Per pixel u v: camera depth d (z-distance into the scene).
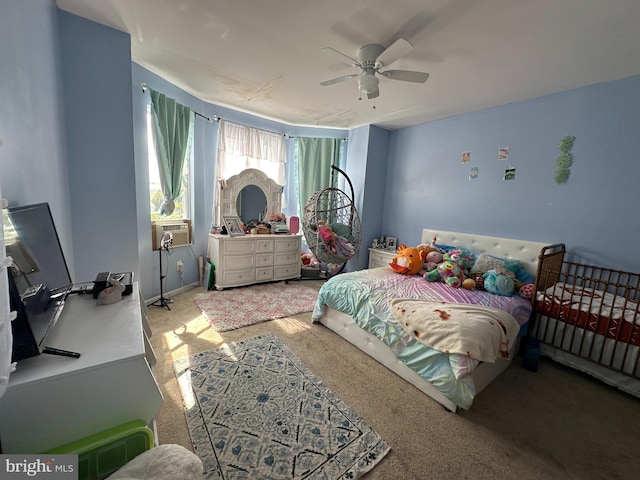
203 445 1.41
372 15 1.72
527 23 1.71
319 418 1.62
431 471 1.34
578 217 2.62
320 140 4.59
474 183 3.40
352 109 3.53
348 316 2.50
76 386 0.90
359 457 1.39
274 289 3.86
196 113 3.43
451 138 3.62
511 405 1.83
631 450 1.51
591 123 2.52
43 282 1.11
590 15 1.60
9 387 0.80
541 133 2.83
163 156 2.99
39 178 1.46
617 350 2.00
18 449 0.85
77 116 1.98
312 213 3.82
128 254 2.29
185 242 3.47
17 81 1.22
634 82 2.29
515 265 2.84
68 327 1.14
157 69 2.71
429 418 1.67
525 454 1.46
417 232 4.09
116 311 1.31
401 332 1.99
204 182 3.73
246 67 2.54
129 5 1.76
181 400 1.71
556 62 2.15
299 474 1.29
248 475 1.27
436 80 2.56
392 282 2.68
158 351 2.23
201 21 1.88
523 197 2.99
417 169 4.04
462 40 1.92
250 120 4.11
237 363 2.12
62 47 1.87
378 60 2.04
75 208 2.04
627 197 2.36
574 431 1.63
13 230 0.95
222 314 2.94
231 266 3.66
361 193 4.36
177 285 3.50
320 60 2.33
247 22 1.86
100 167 2.10
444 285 2.71
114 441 0.93
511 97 2.88
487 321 1.84
